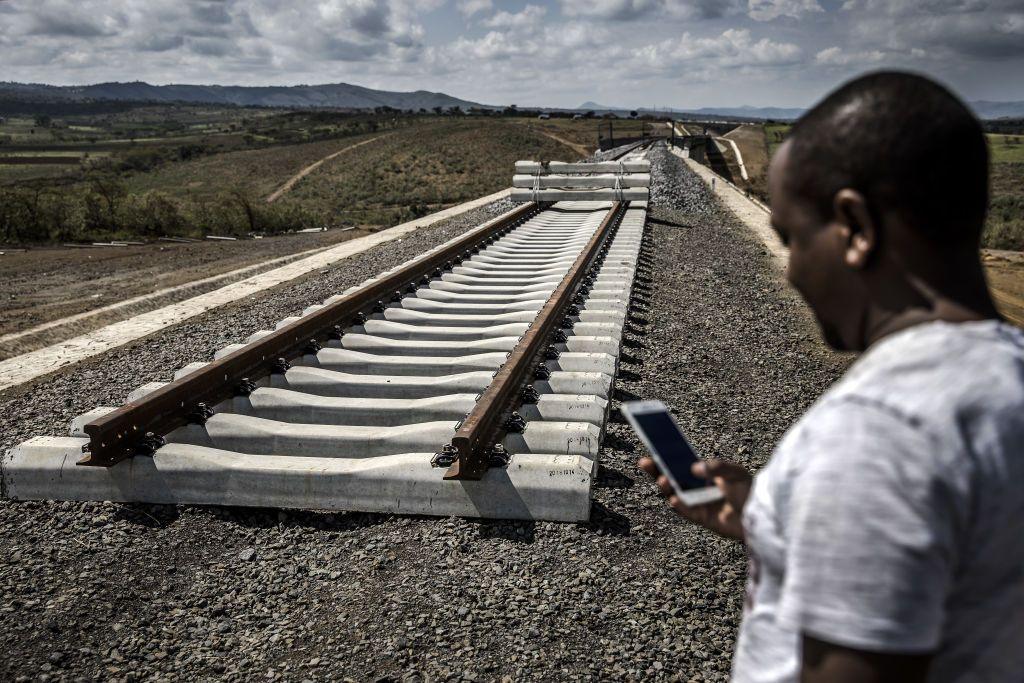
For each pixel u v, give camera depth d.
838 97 0.93
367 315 8.27
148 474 4.60
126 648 3.38
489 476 4.31
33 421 6.17
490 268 11.72
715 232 16.19
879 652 0.74
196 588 3.81
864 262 0.89
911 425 0.78
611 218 15.09
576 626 3.39
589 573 3.77
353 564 3.97
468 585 3.71
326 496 4.47
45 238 24.14
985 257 23.17
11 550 4.17
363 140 147.00
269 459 4.67
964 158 0.84
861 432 0.79
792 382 6.83
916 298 0.88
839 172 0.88
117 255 19.89
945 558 0.76
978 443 0.77
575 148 140.75
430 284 10.09
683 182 26.06
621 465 4.92
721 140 145.88
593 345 6.96
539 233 16.16
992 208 42.78
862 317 0.93
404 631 3.39
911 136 0.83
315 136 174.12
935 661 0.86
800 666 0.84
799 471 0.83
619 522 4.24
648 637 3.30
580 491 4.20
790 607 0.80
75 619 3.58
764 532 0.90
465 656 3.21
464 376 5.98
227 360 5.66
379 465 4.46
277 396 5.62
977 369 0.79
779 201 0.99
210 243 23.98
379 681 3.08
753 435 5.58
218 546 4.21
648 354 7.39
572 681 3.05
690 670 3.10
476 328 7.75
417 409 5.49
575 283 8.94
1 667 3.28
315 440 5.02
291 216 34.75
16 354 9.27
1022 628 0.83
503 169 123.62
